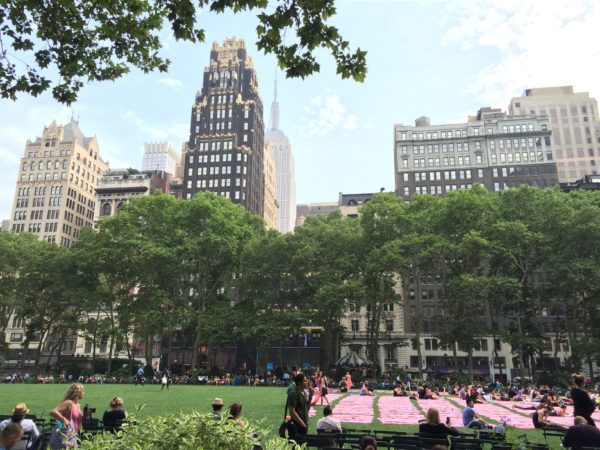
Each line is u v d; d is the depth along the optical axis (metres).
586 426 11.65
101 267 66.69
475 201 61.09
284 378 59.41
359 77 11.53
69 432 10.01
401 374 62.34
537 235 59.03
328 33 10.99
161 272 66.56
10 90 13.38
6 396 33.88
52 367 88.50
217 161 132.38
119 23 12.97
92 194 152.62
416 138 126.44
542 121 121.44
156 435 6.28
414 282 99.50
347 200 124.00
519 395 39.28
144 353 105.31
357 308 67.94
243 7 10.98
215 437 6.49
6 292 74.38
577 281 59.19
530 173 117.88
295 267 65.62
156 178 138.38
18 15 12.61
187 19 11.67
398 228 65.81
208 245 63.44
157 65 14.16
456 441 11.96
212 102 141.12
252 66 148.88
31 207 138.38
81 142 153.00
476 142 122.75
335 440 12.66
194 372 62.66
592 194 68.94
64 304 79.25
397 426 20.55
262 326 62.91
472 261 62.06
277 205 192.12
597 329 65.25
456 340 59.47
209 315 65.19
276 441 7.05
